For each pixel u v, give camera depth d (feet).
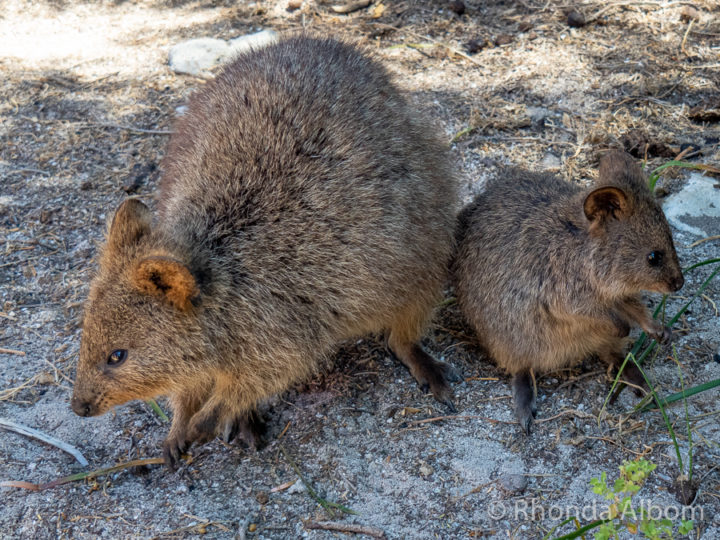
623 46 6.12
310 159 4.82
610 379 4.97
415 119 5.10
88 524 4.71
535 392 4.95
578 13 6.26
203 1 6.95
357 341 5.22
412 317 5.03
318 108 4.90
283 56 5.12
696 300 5.16
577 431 4.84
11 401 5.05
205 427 4.84
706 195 5.44
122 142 5.97
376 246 4.84
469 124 5.84
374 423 4.92
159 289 4.61
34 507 4.76
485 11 6.46
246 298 4.73
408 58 6.22
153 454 4.91
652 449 4.76
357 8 6.59
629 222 4.80
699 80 5.90
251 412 4.93
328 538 4.64
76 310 5.32
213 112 5.01
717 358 4.98
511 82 6.02
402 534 4.63
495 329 4.99
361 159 4.86
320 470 4.81
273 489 4.77
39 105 6.19
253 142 4.85
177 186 4.91
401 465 4.80
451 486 4.73
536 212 4.98
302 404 5.01
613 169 4.89
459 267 5.10
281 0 6.75
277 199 4.78
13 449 4.91
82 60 6.47
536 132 5.80
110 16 6.86
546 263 4.91
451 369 5.06
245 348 4.75
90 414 4.69
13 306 5.34
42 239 5.58
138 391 4.70
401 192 4.91
